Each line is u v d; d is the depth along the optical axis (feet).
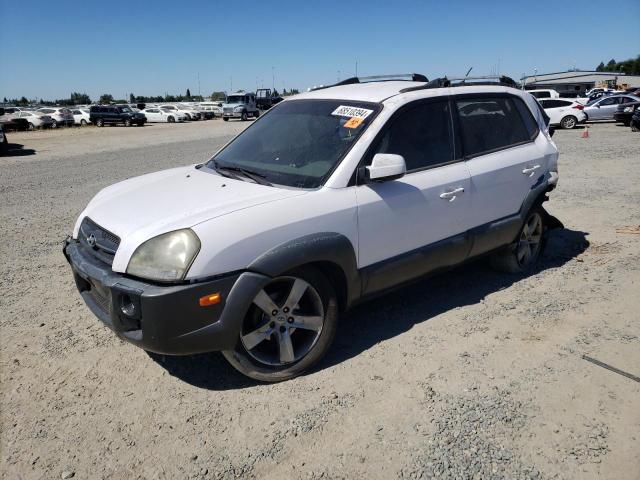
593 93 128.67
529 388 10.44
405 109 12.73
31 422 9.70
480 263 17.84
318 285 10.94
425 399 10.16
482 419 9.53
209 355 12.04
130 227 10.19
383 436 9.16
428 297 15.06
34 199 31.04
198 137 84.02
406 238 12.46
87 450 8.96
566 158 43.52
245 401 10.25
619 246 19.27
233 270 9.75
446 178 13.17
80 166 47.78
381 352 11.99
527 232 16.65
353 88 14.29
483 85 15.28
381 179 11.26
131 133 102.32
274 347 11.16
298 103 14.29
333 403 10.12
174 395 10.48
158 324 9.32
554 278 16.31
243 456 8.77
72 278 17.01
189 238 9.52
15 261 18.88
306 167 11.80
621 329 12.80
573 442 8.91
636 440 8.93
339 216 11.05
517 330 12.89
